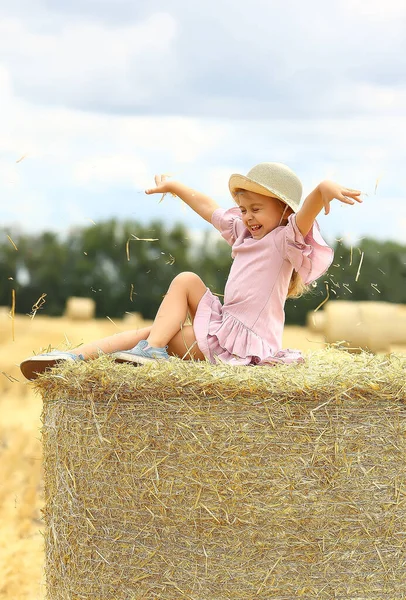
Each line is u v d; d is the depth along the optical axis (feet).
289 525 11.41
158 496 11.59
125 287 88.84
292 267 14.38
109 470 11.86
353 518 11.50
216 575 11.45
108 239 89.15
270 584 11.42
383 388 11.47
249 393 11.37
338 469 11.44
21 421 35.53
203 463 11.44
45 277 90.02
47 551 13.21
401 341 35.60
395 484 11.60
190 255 85.05
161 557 11.62
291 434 11.41
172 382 11.45
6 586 16.88
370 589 11.57
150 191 16.10
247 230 15.05
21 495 23.40
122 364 12.03
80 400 12.10
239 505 11.41
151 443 11.60
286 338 63.16
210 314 13.97
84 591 12.18
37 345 59.72
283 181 14.16
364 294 73.26
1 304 90.53
